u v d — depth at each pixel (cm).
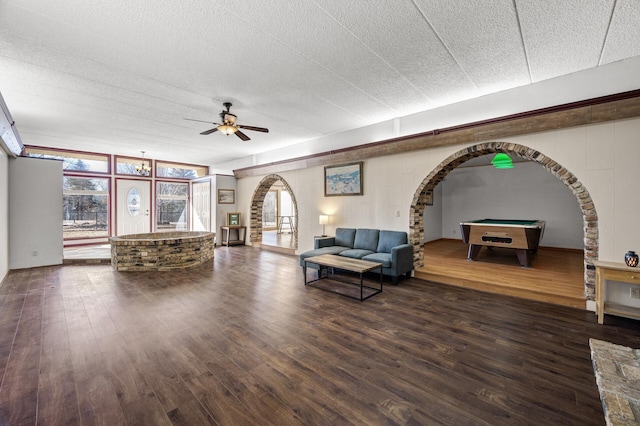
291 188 721
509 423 162
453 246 762
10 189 517
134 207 895
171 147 752
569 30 253
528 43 274
